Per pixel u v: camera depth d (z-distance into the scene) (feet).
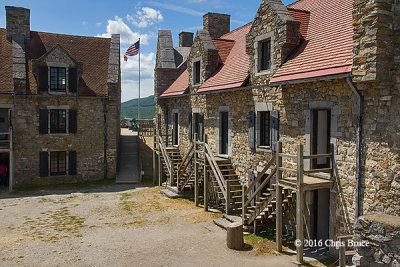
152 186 65.10
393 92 25.39
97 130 70.28
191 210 47.55
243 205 37.88
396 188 25.18
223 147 49.93
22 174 65.21
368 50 25.36
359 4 25.99
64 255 31.89
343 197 29.50
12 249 33.40
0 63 65.98
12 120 64.03
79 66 67.36
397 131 25.11
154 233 37.99
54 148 67.10
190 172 54.29
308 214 34.32
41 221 43.09
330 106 30.66
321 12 39.96
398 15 25.23
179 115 64.13
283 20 36.35
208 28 68.49
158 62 78.02
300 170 28.50
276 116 37.29
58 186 65.72
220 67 52.54
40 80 64.80
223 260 30.45
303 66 33.14
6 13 69.67
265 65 40.55
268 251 32.40
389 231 20.16
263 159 40.42
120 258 31.17
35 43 72.18
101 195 58.03
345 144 29.30
